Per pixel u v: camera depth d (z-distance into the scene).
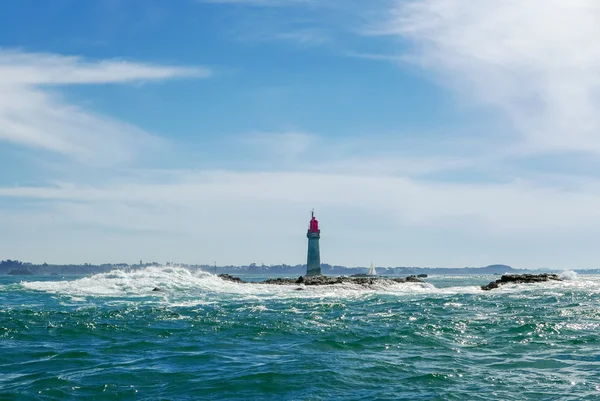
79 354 17.05
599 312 26.98
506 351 17.55
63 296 38.34
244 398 12.21
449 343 19.05
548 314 26.62
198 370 14.78
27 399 12.05
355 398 12.20
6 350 17.59
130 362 15.85
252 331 21.78
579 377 14.02
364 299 37.84
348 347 18.31
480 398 12.19
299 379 13.73
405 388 13.01
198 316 26.70
